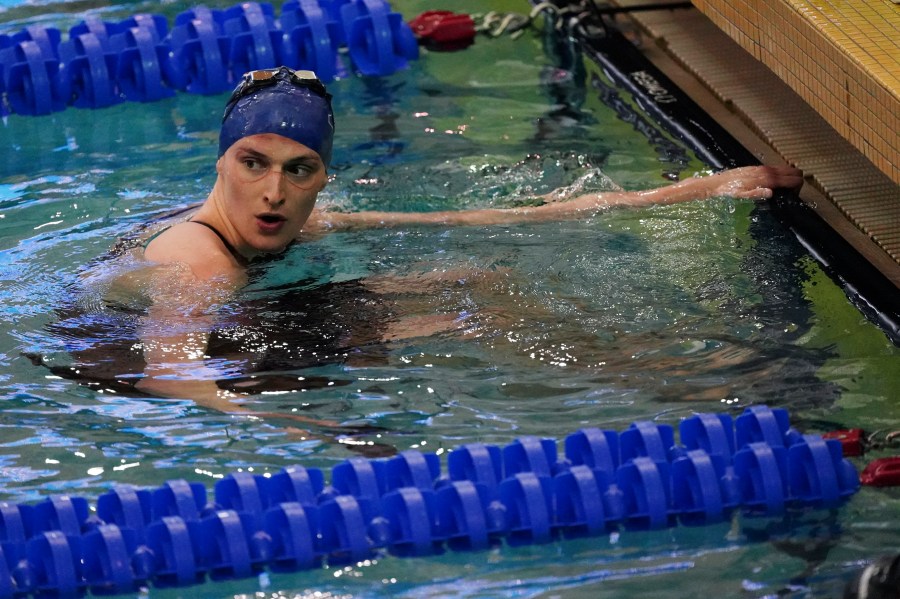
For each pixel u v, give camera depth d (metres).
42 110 16.38
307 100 11.23
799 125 15.38
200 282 11.00
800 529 8.52
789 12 13.00
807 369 10.27
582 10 19.45
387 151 15.02
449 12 19.42
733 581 7.96
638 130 15.73
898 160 10.95
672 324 10.87
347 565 8.17
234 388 9.88
